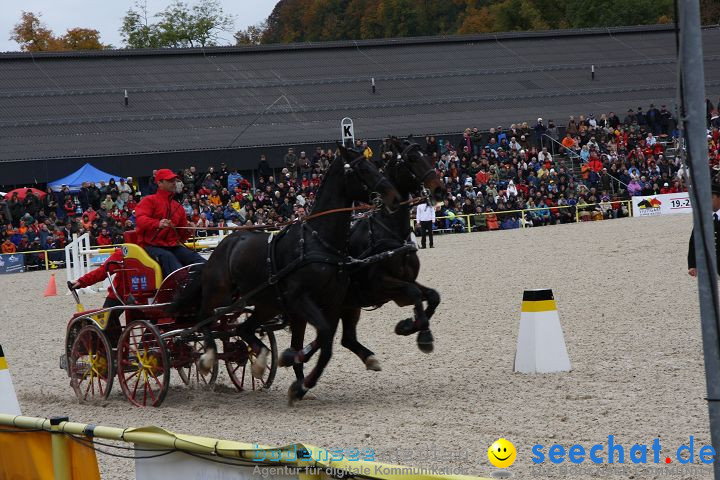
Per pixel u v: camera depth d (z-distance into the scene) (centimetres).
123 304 1005
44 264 3125
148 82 4650
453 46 5388
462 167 3716
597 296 1573
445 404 855
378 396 930
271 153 4022
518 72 5153
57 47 7319
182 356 1001
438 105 4744
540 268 2089
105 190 3294
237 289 941
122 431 491
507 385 930
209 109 4484
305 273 877
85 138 4075
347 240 904
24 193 3322
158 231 1025
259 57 5038
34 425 539
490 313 1485
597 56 5384
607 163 3859
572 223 3562
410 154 977
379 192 868
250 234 945
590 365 1004
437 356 1148
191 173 3381
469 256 2508
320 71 4975
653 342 1116
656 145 4038
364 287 962
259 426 816
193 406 941
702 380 876
